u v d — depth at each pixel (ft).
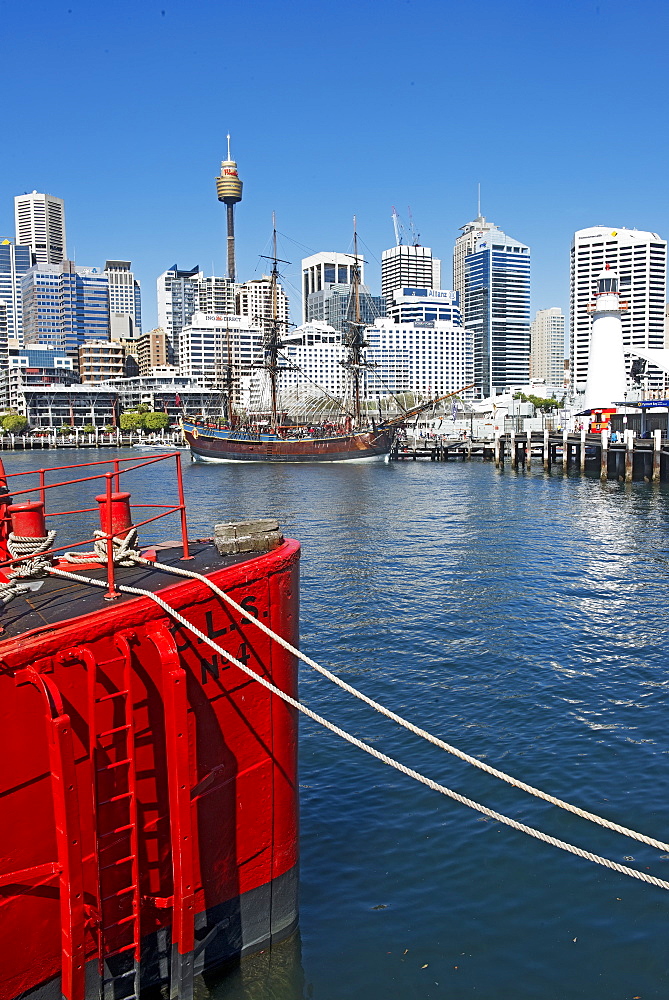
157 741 24.79
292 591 29.14
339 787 49.29
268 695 28.19
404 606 92.79
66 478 329.93
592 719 58.49
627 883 39.14
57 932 22.84
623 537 141.38
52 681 21.81
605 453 245.24
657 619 84.84
